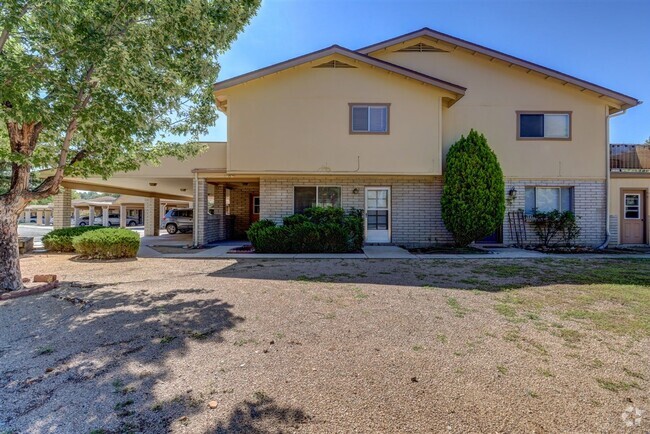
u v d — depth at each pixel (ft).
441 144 33.30
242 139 32.76
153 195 59.52
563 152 36.06
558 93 36.19
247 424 6.79
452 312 13.83
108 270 23.38
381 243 35.91
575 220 35.35
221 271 22.68
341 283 18.92
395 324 12.46
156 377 8.61
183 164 37.04
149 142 21.71
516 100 36.19
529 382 8.41
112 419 6.92
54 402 7.50
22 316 13.25
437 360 9.60
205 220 38.86
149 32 15.81
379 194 36.14
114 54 14.46
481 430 6.63
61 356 9.78
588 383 8.36
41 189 18.11
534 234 35.76
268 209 35.45
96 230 30.25
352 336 11.34
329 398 7.71
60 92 14.75
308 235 31.32
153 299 15.66
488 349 10.33
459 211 31.78
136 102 16.81
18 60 14.11
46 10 13.12
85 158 19.95
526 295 16.40
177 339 11.04
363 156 33.01
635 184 36.99
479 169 31.83
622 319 12.96
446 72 36.68
